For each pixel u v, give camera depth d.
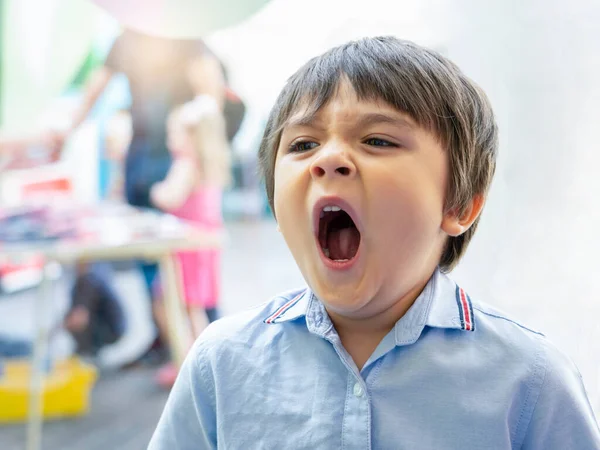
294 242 0.54
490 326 0.58
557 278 1.49
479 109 0.59
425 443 0.52
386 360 0.55
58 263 2.19
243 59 2.37
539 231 1.53
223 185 2.33
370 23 1.97
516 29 1.60
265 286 2.59
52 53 2.38
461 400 0.54
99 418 1.88
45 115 2.39
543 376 0.55
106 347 2.40
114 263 2.39
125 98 2.30
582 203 1.51
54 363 2.04
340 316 0.57
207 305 2.23
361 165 0.50
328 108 0.53
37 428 1.63
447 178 0.55
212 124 2.28
